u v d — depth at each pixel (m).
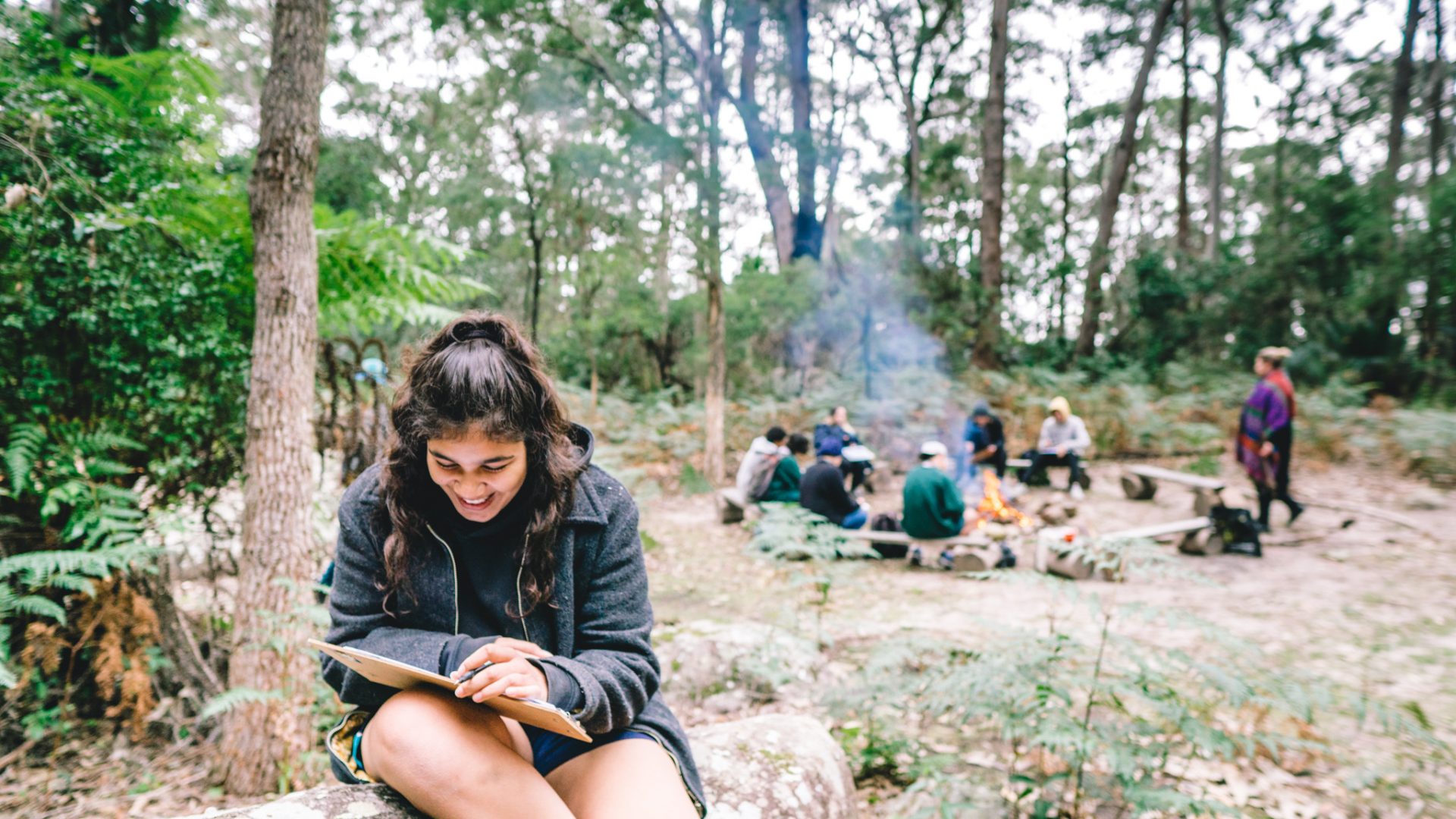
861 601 5.81
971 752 3.51
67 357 4.01
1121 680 2.97
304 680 3.60
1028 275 20.20
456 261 5.39
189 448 4.54
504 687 1.20
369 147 14.62
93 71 4.25
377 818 1.42
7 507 4.11
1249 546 6.82
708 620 5.23
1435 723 3.64
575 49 11.87
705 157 10.98
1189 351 18.47
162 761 3.87
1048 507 8.35
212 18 6.52
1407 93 18.58
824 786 2.22
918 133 20.33
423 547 1.42
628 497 1.58
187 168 4.65
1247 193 31.78
